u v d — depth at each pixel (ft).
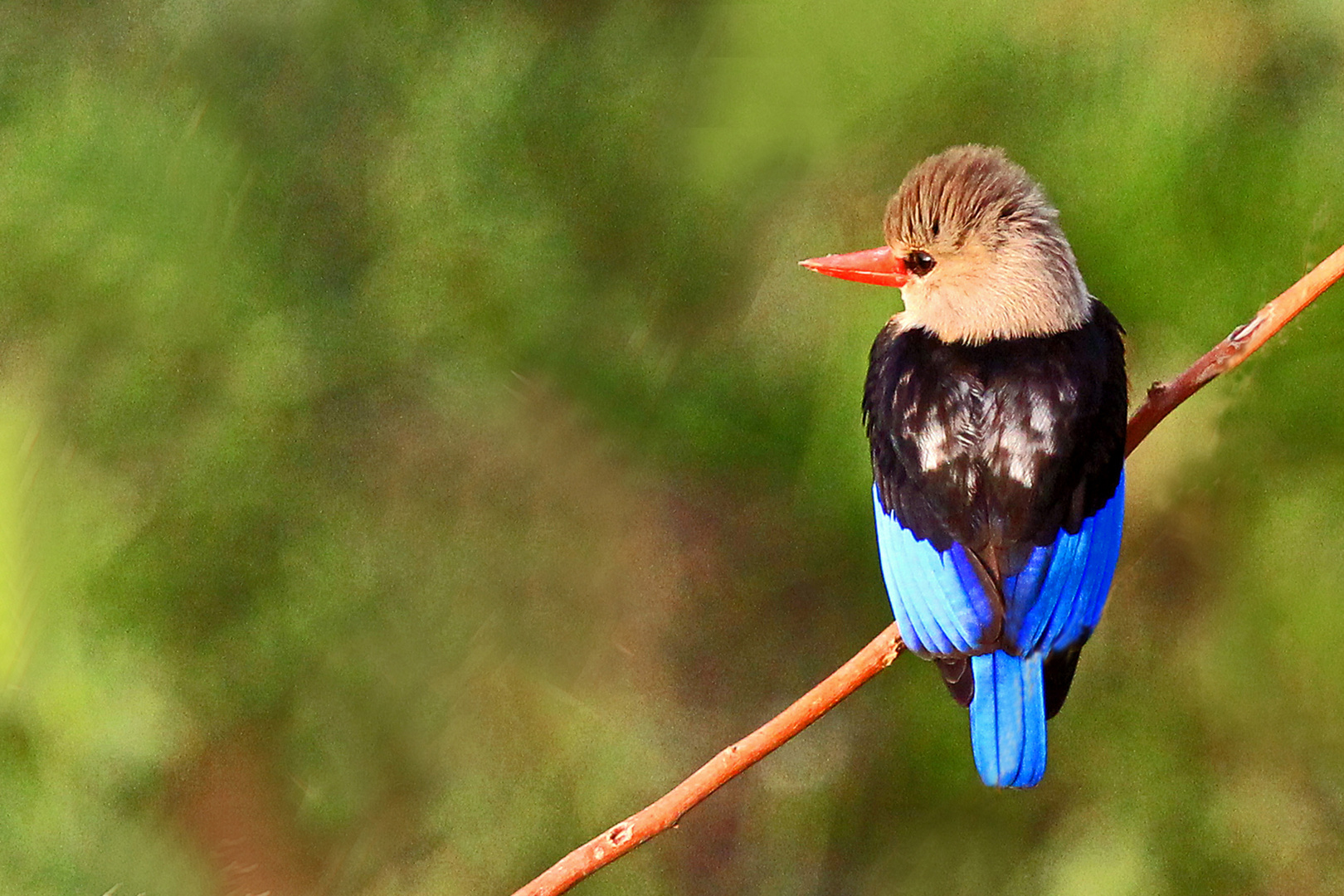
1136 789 36.60
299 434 38.24
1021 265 27.81
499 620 38.22
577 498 38.24
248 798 36.91
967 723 37.24
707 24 37.45
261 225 38.29
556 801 37.73
